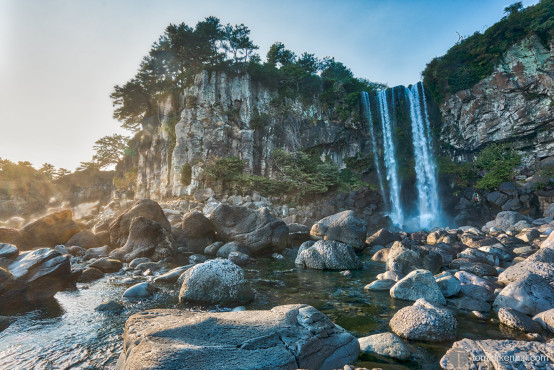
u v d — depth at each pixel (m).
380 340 4.27
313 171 42.38
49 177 75.38
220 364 2.84
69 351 4.27
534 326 4.92
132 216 14.50
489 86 37.31
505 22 36.59
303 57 57.25
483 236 14.30
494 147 36.75
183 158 40.44
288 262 12.57
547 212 25.89
